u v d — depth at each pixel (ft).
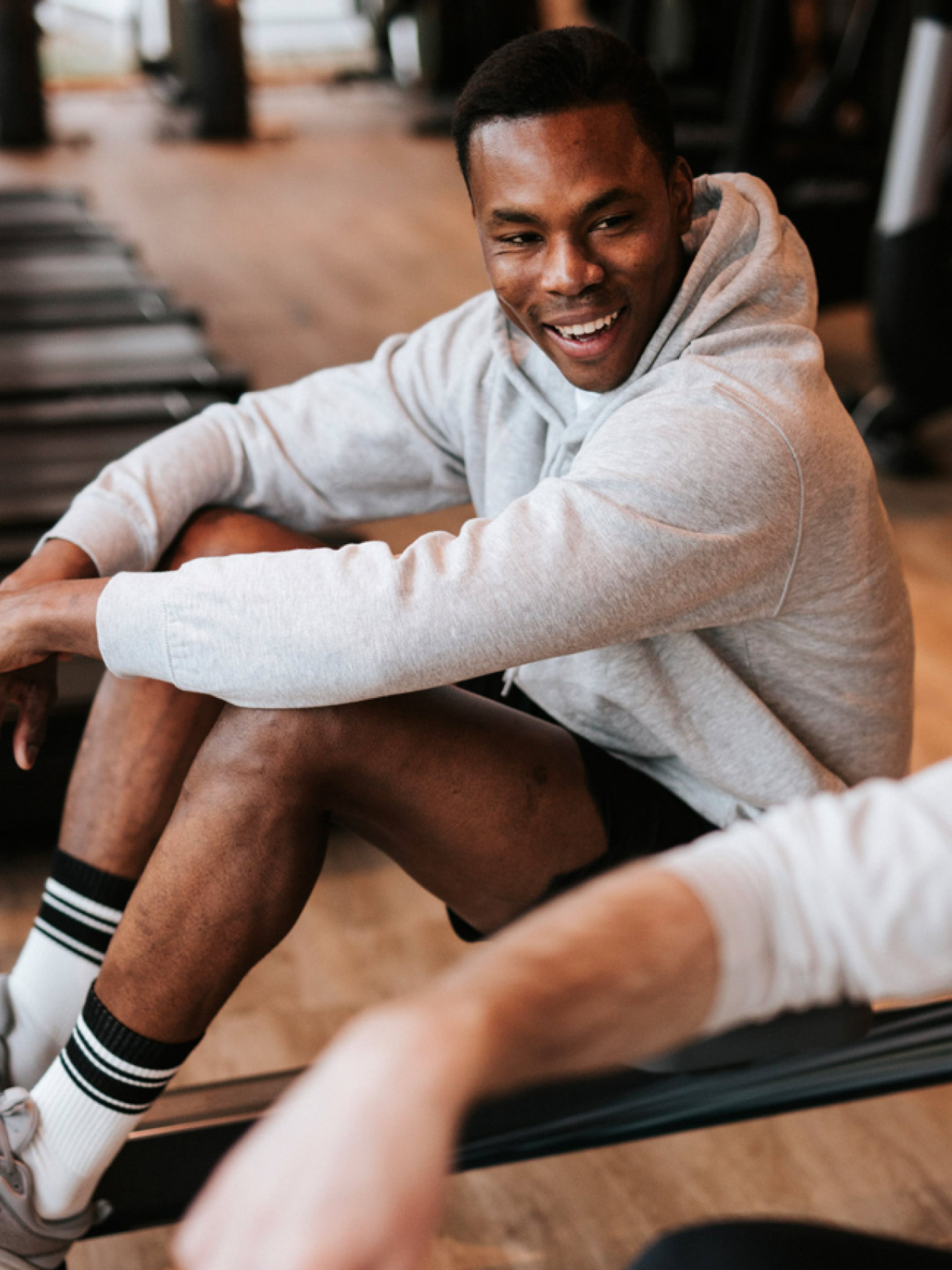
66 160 24.35
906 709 3.88
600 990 1.66
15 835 6.41
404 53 33.73
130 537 3.96
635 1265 2.28
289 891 3.39
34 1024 3.80
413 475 4.24
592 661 3.57
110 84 33.32
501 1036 1.55
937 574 9.41
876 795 1.94
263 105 31.07
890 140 12.80
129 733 3.78
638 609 3.14
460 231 19.25
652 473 3.12
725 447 3.16
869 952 1.82
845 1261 2.19
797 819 1.91
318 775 3.34
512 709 3.79
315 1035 5.36
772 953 1.84
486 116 3.22
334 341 14.16
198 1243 1.48
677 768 3.87
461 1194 4.62
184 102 29.40
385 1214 1.42
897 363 10.71
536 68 3.14
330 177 23.16
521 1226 4.50
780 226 3.67
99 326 11.96
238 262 17.48
